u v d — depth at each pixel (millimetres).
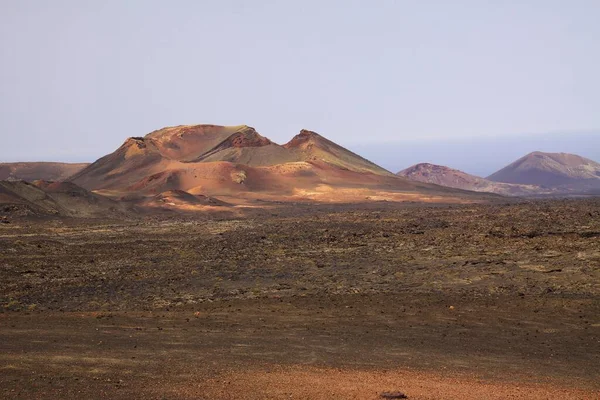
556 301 33875
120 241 65062
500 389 20094
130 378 20469
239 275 45656
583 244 48844
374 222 80312
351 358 23922
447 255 49469
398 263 47906
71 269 49062
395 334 27922
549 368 22984
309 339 26859
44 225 81000
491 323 29938
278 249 57594
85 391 18875
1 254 54344
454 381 21016
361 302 35031
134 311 33812
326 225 77875
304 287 40594
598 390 20312
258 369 22016
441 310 32750
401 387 19922
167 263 51625
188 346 25250
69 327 28641
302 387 19656
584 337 27328
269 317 31438
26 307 35562
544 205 93000
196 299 37625
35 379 20062
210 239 66562
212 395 18656
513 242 52500
